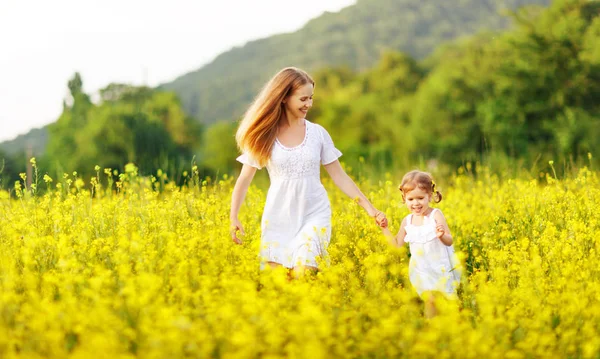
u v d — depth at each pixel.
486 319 3.68
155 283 3.89
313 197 5.06
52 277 4.09
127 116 52.72
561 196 6.57
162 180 7.73
